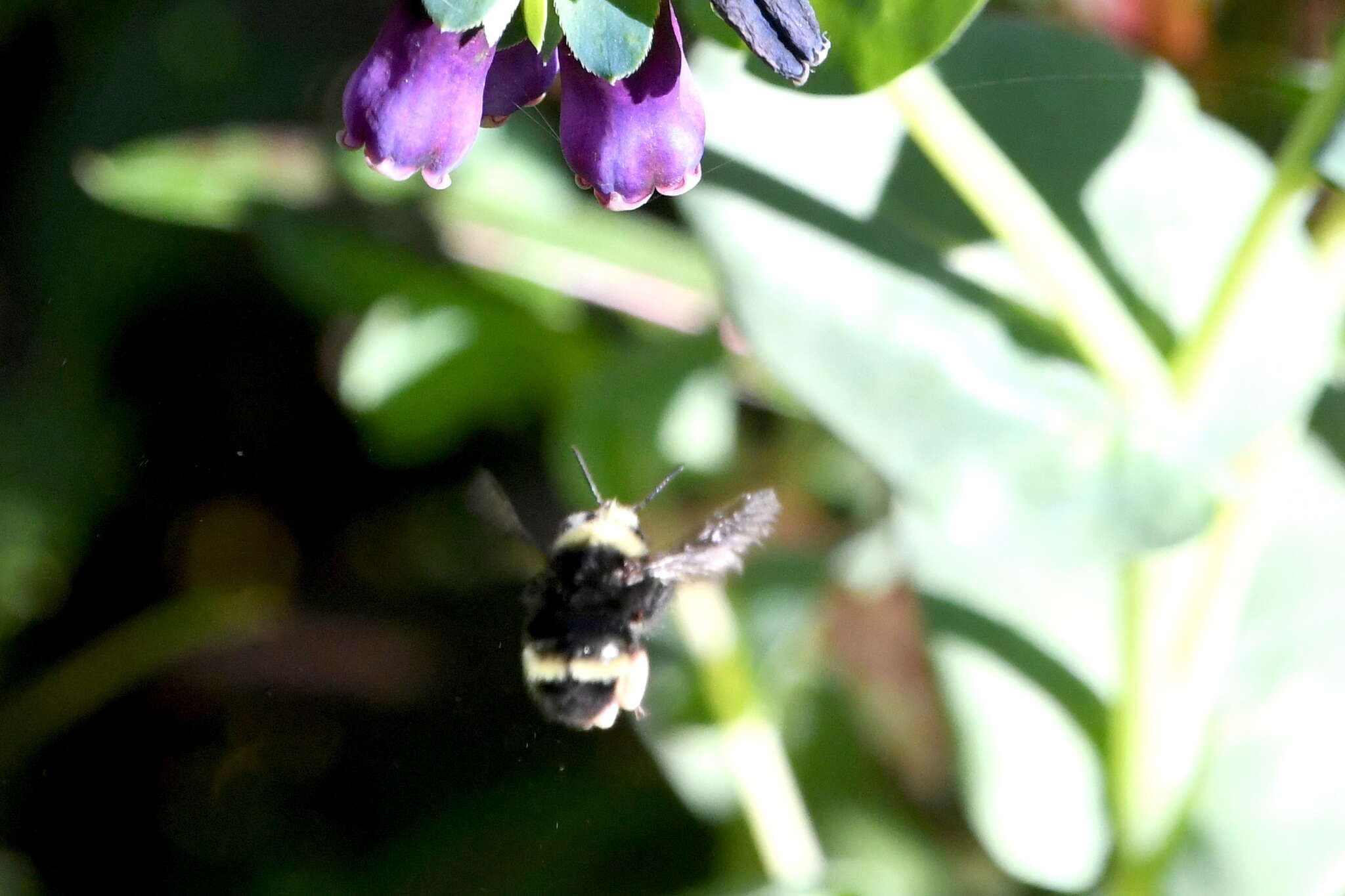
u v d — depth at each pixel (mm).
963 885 332
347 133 252
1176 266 300
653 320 339
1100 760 302
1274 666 301
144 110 366
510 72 256
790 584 332
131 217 371
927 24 265
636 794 353
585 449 332
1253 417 292
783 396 337
